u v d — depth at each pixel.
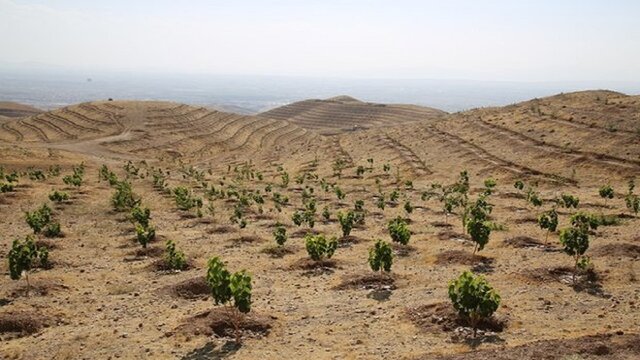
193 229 49.38
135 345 20.58
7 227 47.81
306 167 115.25
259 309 25.02
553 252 35.09
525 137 104.88
